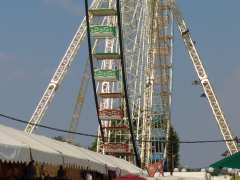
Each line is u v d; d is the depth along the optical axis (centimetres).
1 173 2239
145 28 7444
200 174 3966
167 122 8206
